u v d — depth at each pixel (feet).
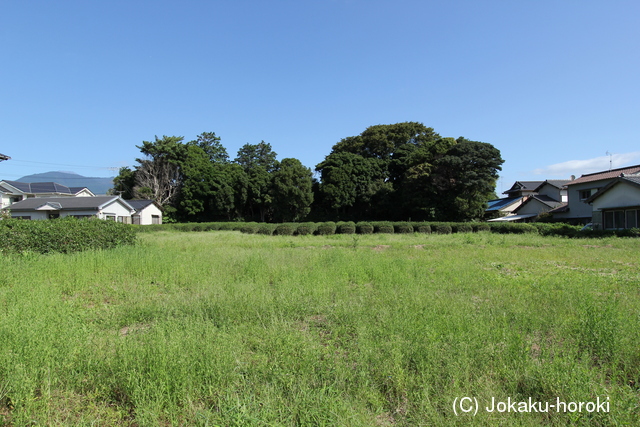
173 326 14.20
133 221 116.57
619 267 32.45
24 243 34.94
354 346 12.78
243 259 33.19
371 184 139.03
